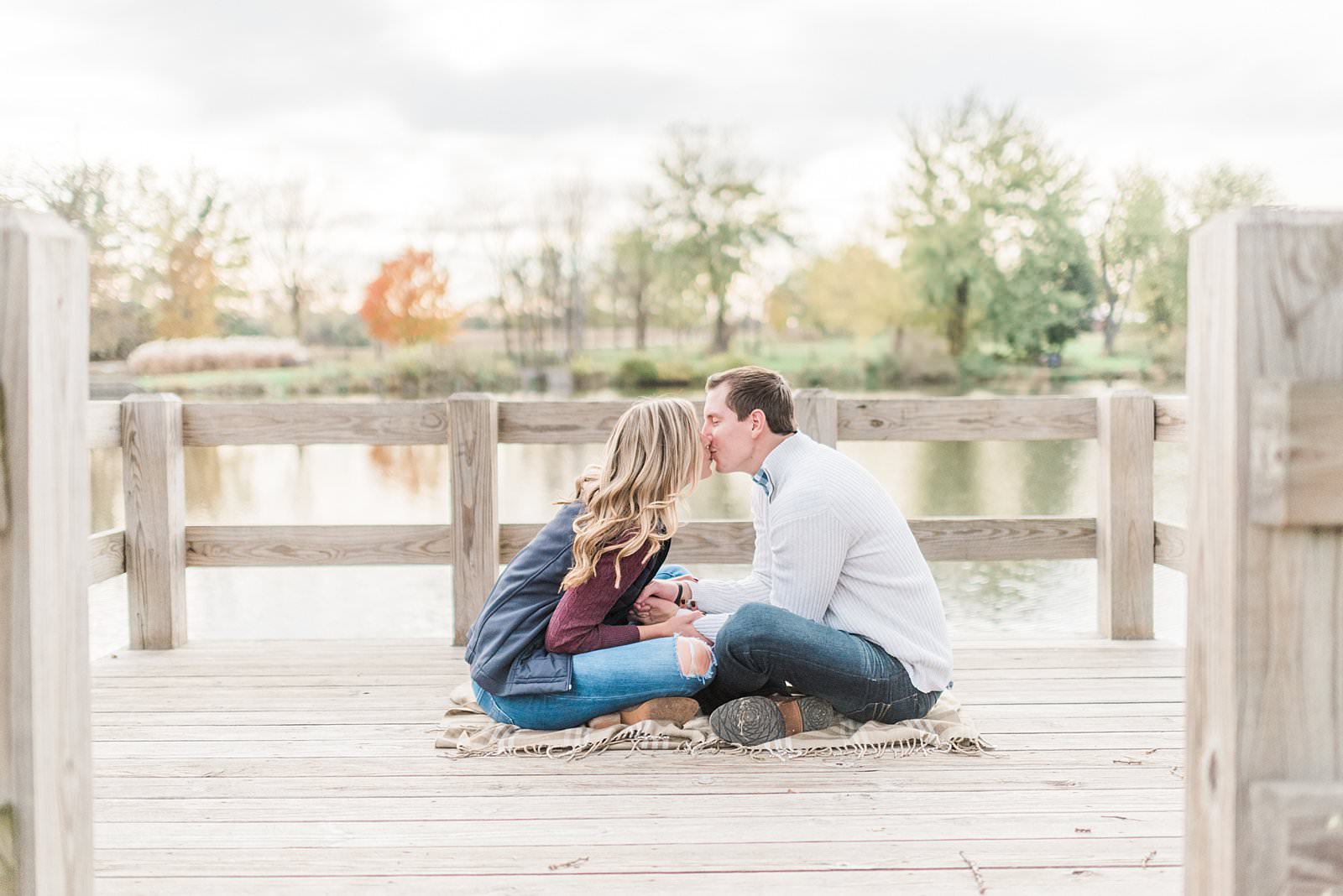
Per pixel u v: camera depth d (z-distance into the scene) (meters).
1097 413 4.04
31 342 1.13
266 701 3.26
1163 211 30.47
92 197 27.12
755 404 2.81
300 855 2.13
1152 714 3.06
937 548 4.08
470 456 3.96
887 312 31.16
